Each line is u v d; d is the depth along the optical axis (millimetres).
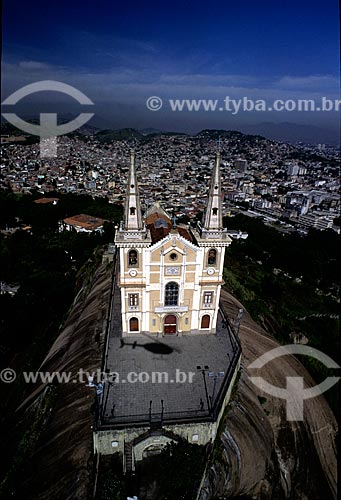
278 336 76500
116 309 59938
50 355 62938
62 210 145875
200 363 47344
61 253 113812
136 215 45562
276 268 128750
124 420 37500
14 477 38688
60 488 34688
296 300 100938
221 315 59594
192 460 35531
